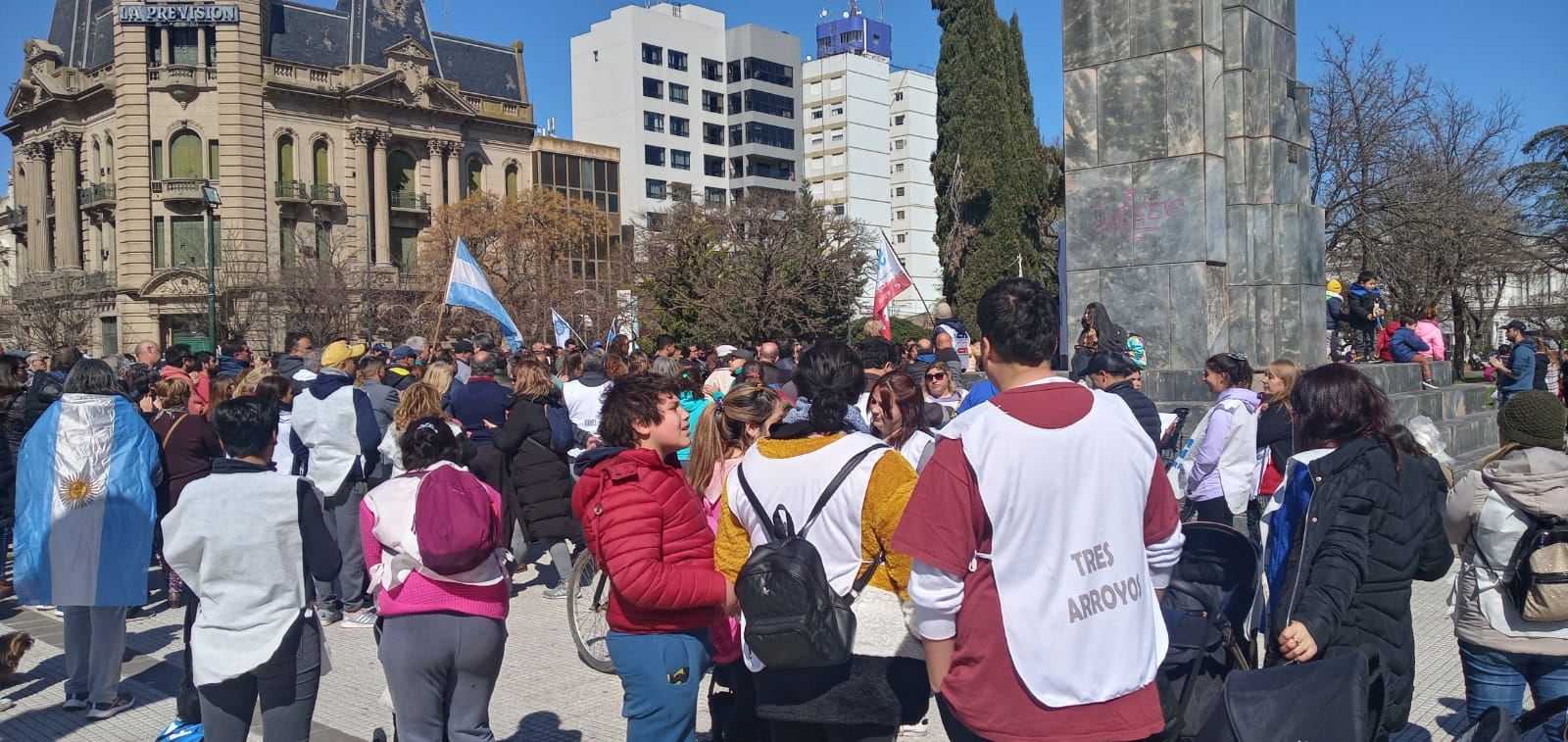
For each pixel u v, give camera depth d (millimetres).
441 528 4086
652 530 3721
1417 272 32094
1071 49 12914
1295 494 3604
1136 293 12422
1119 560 2764
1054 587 2713
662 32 82625
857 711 3414
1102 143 12680
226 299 46219
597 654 6949
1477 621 4082
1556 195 35250
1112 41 12617
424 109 53281
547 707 6102
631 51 80812
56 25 55562
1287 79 13938
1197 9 12117
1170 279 12203
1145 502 2891
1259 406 7605
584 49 83562
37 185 55500
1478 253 32969
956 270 45219
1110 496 2764
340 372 8102
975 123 43750
